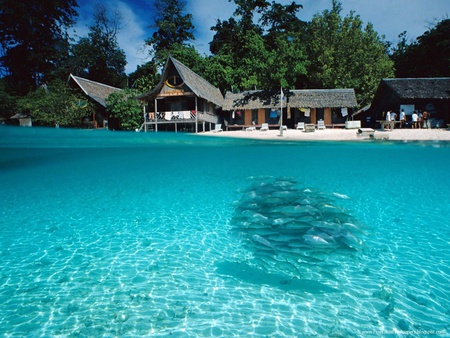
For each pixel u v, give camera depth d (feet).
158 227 22.95
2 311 12.02
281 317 11.34
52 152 58.34
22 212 28.63
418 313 11.60
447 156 60.75
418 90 79.66
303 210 23.34
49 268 16.05
